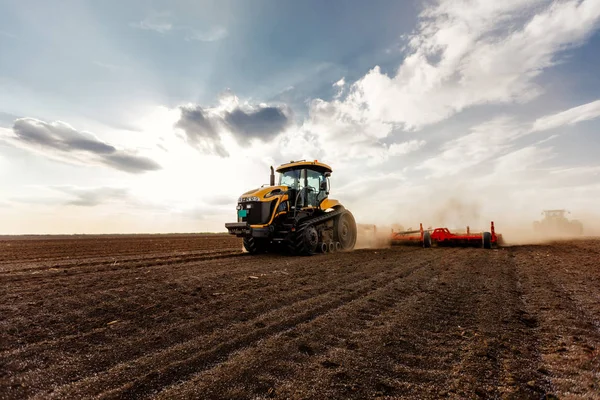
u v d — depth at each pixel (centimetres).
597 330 276
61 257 895
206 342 247
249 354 225
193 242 1734
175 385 180
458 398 167
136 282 480
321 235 1008
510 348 237
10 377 189
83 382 184
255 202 922
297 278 524
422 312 332
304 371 198
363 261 752
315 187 1063
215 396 168
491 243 1091
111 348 236
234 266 666
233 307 348
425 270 606
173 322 297
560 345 243
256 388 177
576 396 170
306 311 333
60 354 224
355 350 233
